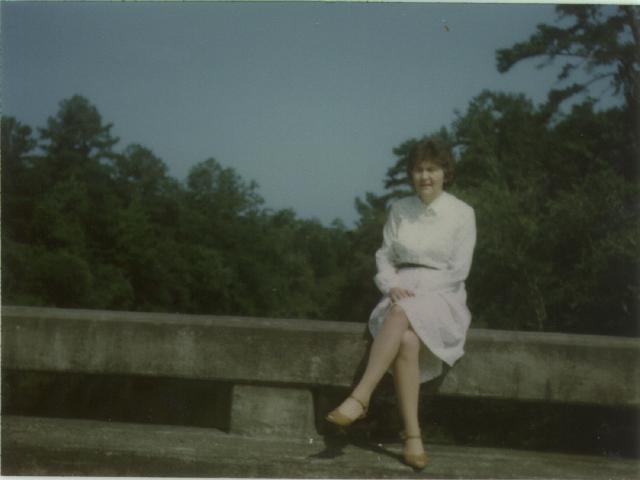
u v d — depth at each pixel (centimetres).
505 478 388
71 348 418
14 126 3538
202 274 4334
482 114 2600
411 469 388
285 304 5000
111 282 3706
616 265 1584
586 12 1820
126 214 3922
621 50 1781
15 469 402
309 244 5631
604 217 1694
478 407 1080
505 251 1788
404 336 376
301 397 417
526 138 2244
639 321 1555
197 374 414
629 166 1855
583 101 1936
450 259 400
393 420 445
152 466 399
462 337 393
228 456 398
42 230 3569
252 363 411
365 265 3316
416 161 405
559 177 2111
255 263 4825
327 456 397
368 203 3972
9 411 1376
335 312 3403
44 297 3247
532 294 1750
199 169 4969
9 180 3544
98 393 1427
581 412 1020
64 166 3894
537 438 1058
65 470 401
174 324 414
